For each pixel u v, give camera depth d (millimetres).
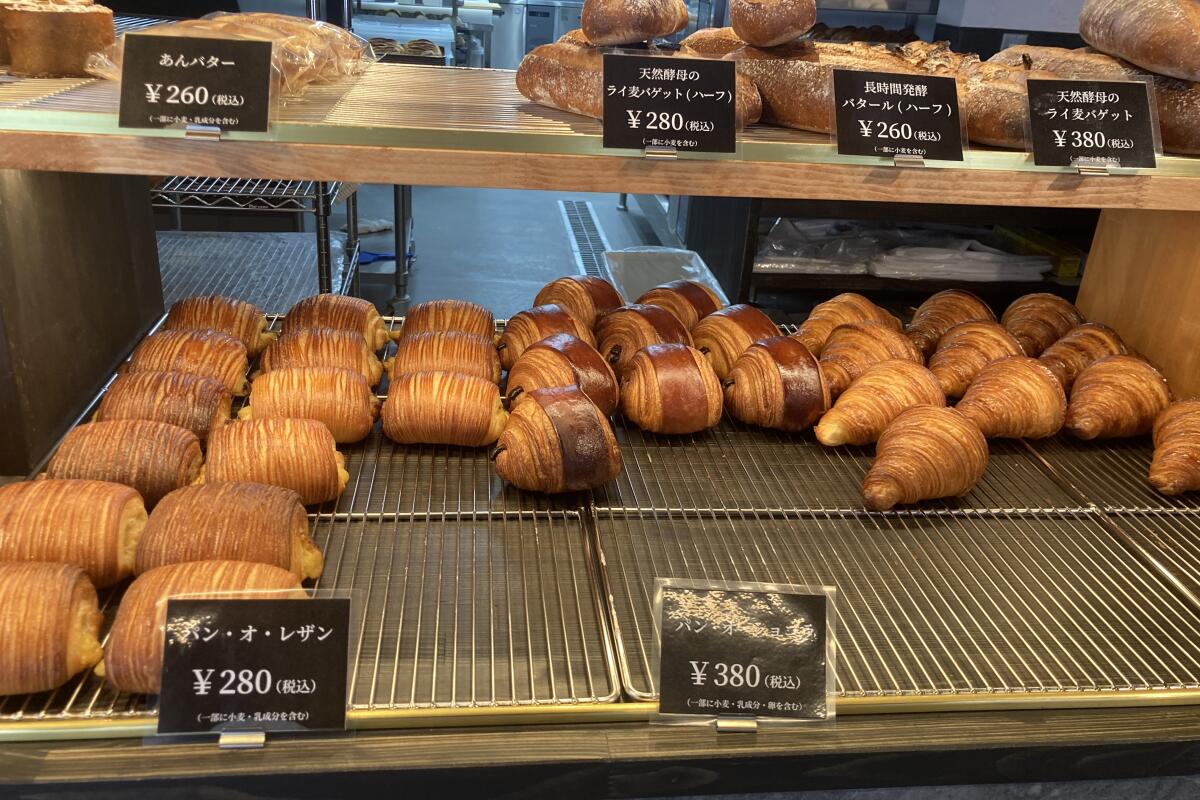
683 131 1059
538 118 1146
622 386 1431
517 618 1016
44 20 1147
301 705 852
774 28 1208
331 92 1266
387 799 851
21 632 823
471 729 883
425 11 3451
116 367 1535
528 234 4449
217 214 2953
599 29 1139
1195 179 1155
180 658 839
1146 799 1038
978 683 964
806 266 2848
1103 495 1330
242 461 1104
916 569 1145
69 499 966
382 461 1304
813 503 1271
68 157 951
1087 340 1577
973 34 3092
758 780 899
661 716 906
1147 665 1004
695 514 1226
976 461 1259
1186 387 1544
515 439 1204
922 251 2895
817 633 935
